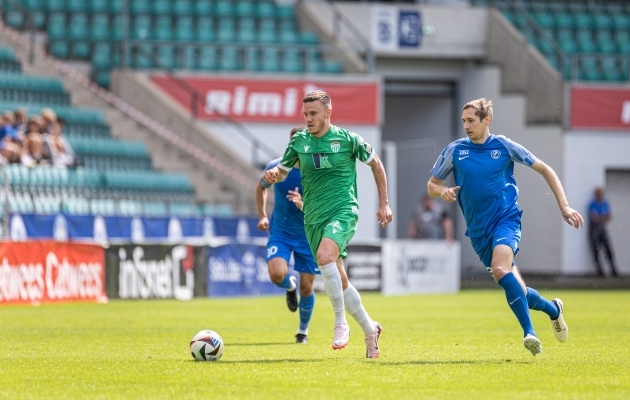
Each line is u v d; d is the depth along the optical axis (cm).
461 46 8350
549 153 7850
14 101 6438
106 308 4369
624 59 8206
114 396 1695
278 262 2800
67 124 6500
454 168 2275
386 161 7694
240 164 7006
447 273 6700
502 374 1967
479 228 2242
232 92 7344
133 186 6184
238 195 6750
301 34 8006
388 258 6169
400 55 8350
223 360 2250
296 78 7419
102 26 7650
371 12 8206
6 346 2650
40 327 3338
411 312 4297
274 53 7806
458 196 2306
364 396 1672
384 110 9025
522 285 2150
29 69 6919
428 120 8819
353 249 5966
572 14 8862
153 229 5416
